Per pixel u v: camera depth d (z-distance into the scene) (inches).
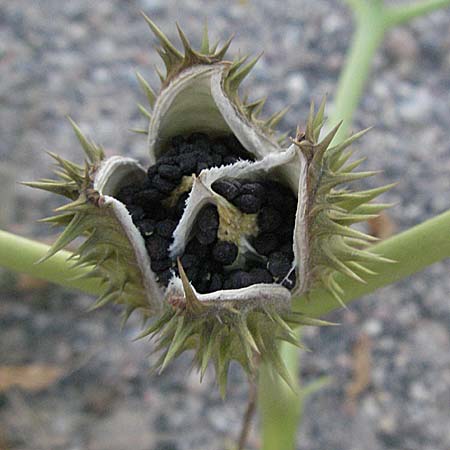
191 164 4.1
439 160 10.9
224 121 4.2
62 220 3.9
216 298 3.7
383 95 11.5
